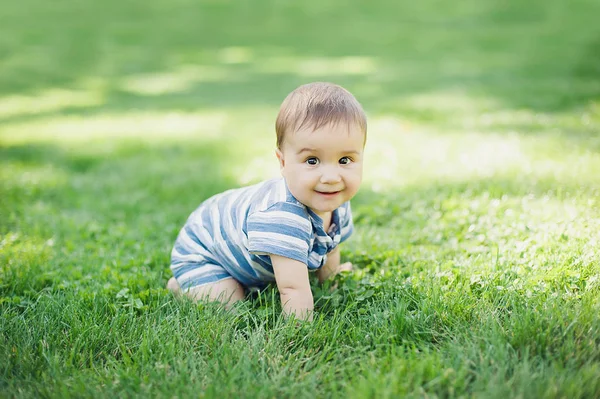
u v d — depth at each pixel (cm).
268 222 280
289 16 1759
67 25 1700
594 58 1016
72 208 490
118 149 663
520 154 521
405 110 759
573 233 335
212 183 532
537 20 1491
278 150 284
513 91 821
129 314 290
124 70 1191
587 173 444
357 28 1563
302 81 1021
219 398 222
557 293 276
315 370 239
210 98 937
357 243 378
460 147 574
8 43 1470
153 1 2022
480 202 412
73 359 256
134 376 237
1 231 425
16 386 239
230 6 1923
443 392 221
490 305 276
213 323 272
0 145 687
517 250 328
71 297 310
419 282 304
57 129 769
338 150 267
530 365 231
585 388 214
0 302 311
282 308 287
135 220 462
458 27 1489
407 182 484
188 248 321
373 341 262
